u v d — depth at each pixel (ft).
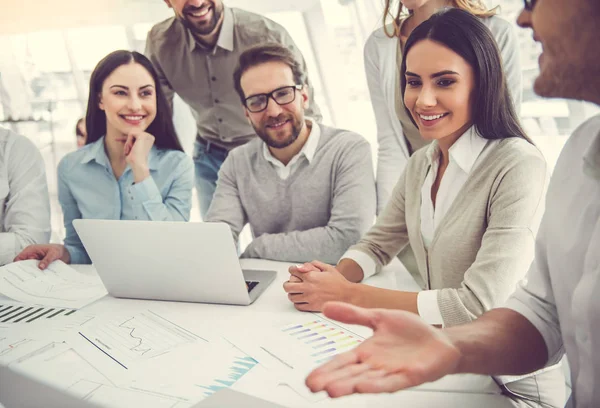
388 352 1.99
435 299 3.34
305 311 3.55
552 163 5.08
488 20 4.73
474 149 3.66
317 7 6.13
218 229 3.36
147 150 6.41
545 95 2.22
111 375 2.78
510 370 2.36
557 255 2.38
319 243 5.04
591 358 2.23
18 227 5.88
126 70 6.23
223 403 2.45
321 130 5.46
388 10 5.18
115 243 3.66
